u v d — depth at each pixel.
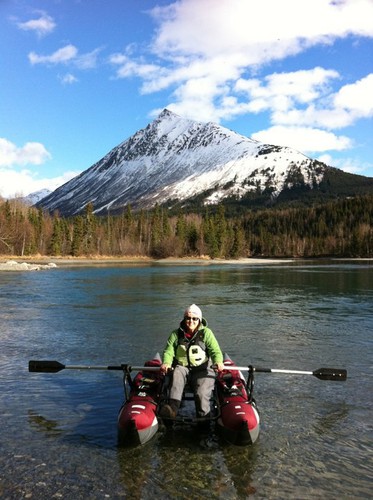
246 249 152.75
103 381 10.04
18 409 8.24
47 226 125.75
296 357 12.26
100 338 14.72
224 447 6.72
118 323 17.75
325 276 50.41
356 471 6.08
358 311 21.53
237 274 54.47
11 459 6.31
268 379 10.22
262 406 8.46
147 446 6.74
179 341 7.56
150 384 7.59
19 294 28.95
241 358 12.13
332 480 5.86
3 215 110.06
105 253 124.12
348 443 6.90
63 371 10.82
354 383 9.89
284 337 15.09
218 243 130.50
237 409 6.84
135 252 128.25
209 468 6.11
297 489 5.64
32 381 9.98
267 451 6.61
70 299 26.16
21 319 18.75
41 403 8.57
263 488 5.66
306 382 9.98
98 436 7.08
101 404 8.54
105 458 6.36
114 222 148.50
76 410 8.21
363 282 40.88
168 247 124.75
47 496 5.42
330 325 17.50
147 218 156.50
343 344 13.91
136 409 6.77
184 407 8.03
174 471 6.03
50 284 37.03
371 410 8.25
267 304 24.31
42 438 7.00
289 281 42.25
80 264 83.00
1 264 64.69
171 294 29.33
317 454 6.54
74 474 5.93
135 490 5.57
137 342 14.10
